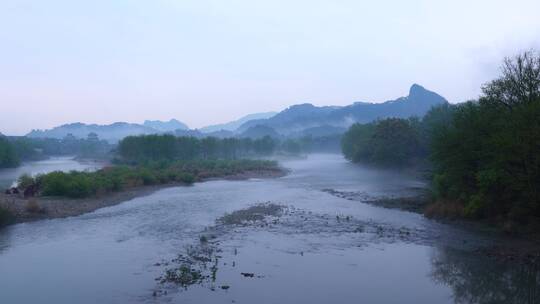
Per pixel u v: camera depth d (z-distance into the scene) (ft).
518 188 93.50
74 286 62.08
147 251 82.28
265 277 66.80
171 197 170.30
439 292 61.31
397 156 350.02
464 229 102.58
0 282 64.03
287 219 118.21
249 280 65.21
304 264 74.38
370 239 93.81
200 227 106.63
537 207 94.89
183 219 118.11
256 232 100.83
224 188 209.15
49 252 81.56
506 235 93.50
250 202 154.81
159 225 109.09
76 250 83.15
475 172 115.65
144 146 420.77
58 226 107.86
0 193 161.79
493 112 114.01
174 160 410.31
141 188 204.64
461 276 68.44
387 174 302.86
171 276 66.13
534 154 90.53
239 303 55.77
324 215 125.08
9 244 88.28
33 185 160.76
